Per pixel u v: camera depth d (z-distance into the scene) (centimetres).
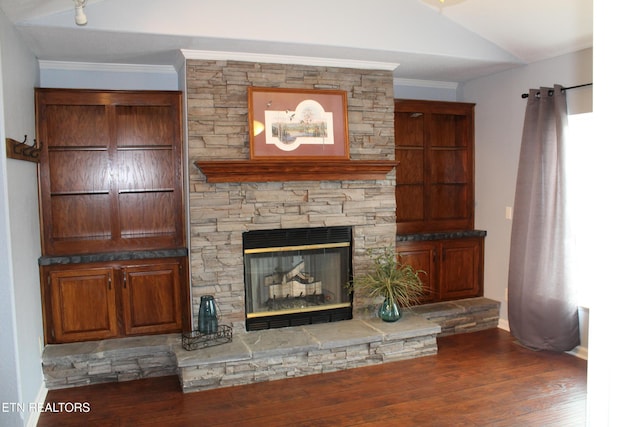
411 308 462
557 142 394
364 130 423
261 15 343
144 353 366
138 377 368
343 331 395
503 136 468
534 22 372
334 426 293
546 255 406
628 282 119
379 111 427
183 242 411
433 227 495
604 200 122
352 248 426
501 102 469
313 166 389
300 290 418
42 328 361
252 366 356
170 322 399
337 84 413
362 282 416
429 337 409
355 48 371
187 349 355
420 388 345
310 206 408
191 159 375
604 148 122
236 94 383
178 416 307
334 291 429
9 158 281
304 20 354
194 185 377
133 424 297
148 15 320
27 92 346
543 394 334
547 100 403
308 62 400
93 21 310
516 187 430
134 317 391
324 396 334
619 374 121
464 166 508
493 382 354
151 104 396
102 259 378
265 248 401
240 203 388
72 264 374
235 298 392
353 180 418
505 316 477
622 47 117
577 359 397
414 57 404
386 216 434
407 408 315
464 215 511
